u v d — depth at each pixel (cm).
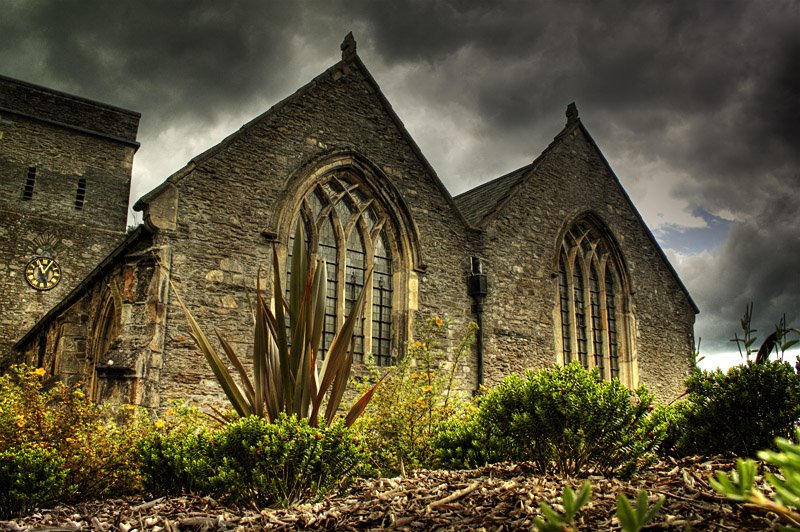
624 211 1973
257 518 527
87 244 2777
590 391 623
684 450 669
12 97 2750
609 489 503
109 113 2961
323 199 1405
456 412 935
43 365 1830
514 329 1602
